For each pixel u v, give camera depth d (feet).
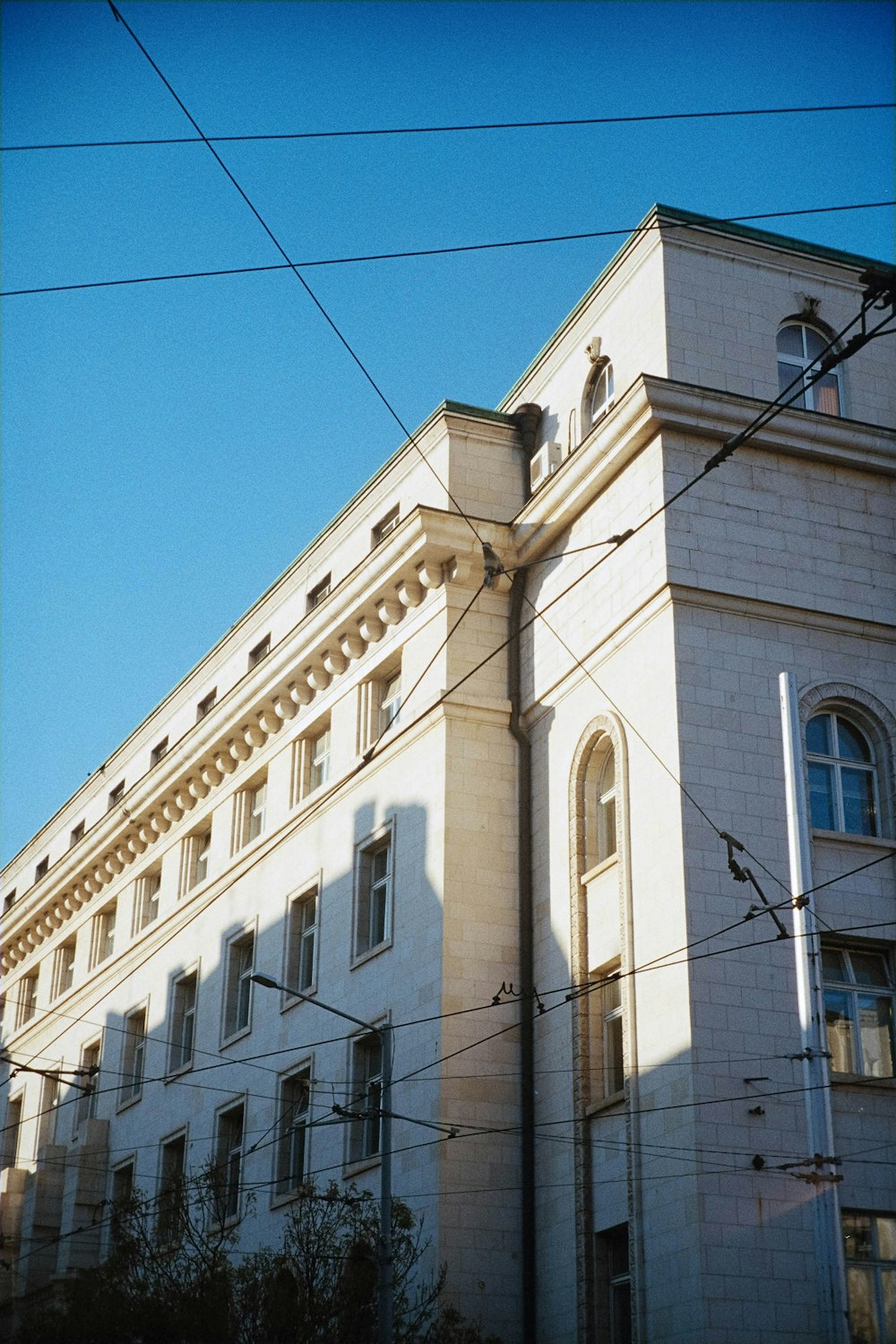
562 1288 97.50
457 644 113.50
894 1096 91.71
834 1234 69.15
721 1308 84.69
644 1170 91.61
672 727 96.17
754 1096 89.25
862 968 95.45
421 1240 100.48
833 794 98.99
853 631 102.06
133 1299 99.25
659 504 100.48
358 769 121.08
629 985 95.40
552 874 107.14
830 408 109.19
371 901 119.24
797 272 110.73
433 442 120.57
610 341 112.37
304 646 128.98
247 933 135.03
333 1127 114.32
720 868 93.61
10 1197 158.51
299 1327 93.30
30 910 179.93
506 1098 104.17
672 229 107.96
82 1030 163.84
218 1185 110.01
